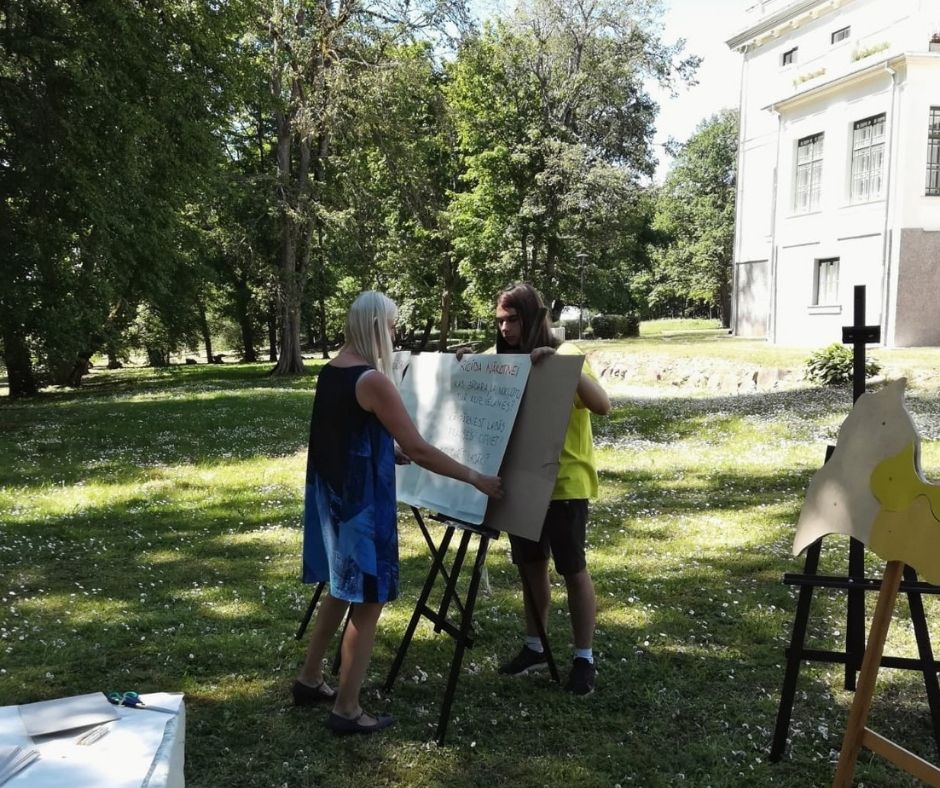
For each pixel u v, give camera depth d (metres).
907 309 20.73
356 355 3.36
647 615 4.84
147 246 19.05
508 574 5.75
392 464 3.31
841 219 22.72
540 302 3.72
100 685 3.95
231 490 9.05
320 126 28.23
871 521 2.70
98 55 15.56
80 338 20.12
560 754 3.28
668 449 10.92
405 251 35.59
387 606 5.06
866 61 21.27
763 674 4.01
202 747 3.34
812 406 13.25
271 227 31.70
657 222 60.38
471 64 33.31
